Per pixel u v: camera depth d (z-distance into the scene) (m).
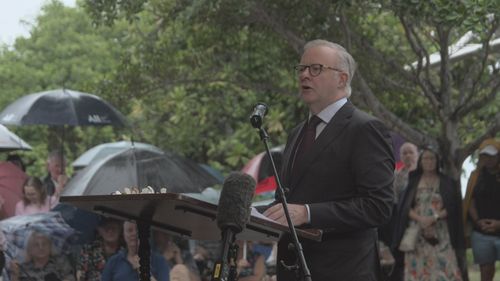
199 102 22.50
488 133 16.25
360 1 16.33
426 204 14.49
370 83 18.00
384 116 16.64
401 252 14.83
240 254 14.20
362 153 7.09
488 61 17.67
